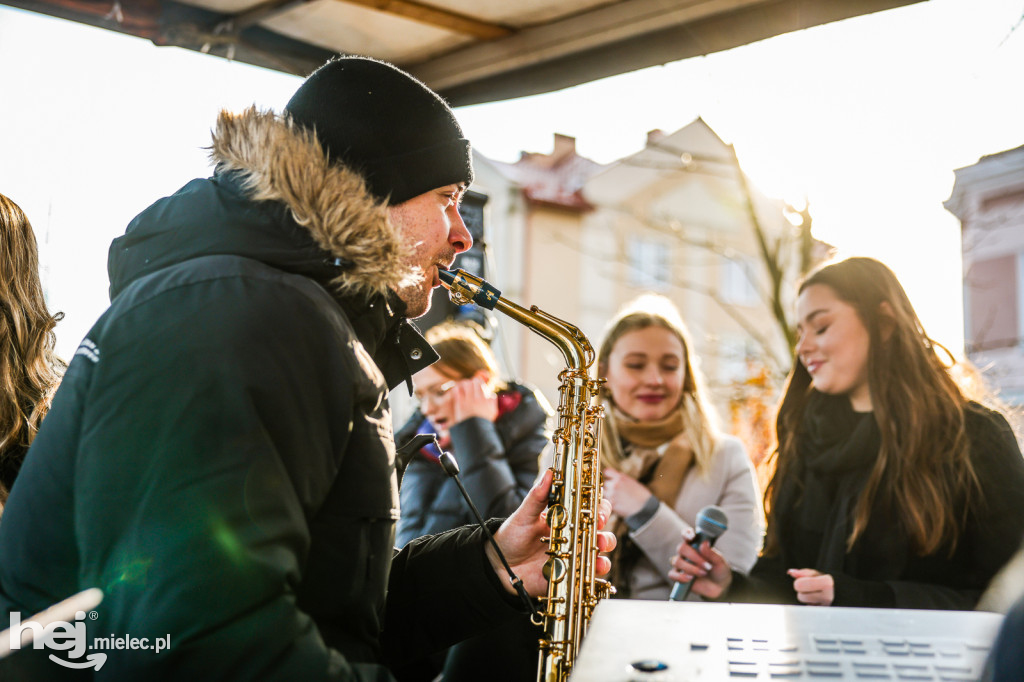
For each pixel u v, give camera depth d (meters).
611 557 2.87
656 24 2.82
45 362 2.12
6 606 1.26
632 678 1.05
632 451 3.03
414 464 3.18
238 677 1.12
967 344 6.51
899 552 2.31
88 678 1.17
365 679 1.26
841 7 2.50
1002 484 2.25
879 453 2.38
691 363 3.09
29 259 2.11
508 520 1.76
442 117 1.63
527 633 2.10
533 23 3.10
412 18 3.07
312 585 1.30
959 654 1.12
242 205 1.41
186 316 1.23
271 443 1.20
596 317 18.53
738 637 1.17
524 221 18.17
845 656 1.12
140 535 1.14
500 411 3.29
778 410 2.72
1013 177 12.20
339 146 1.54
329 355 1.29
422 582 1.73
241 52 3.23
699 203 19.33
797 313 2.67
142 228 1.43
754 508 2.99
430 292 1.67
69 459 1.26
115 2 2.97
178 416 1.17
